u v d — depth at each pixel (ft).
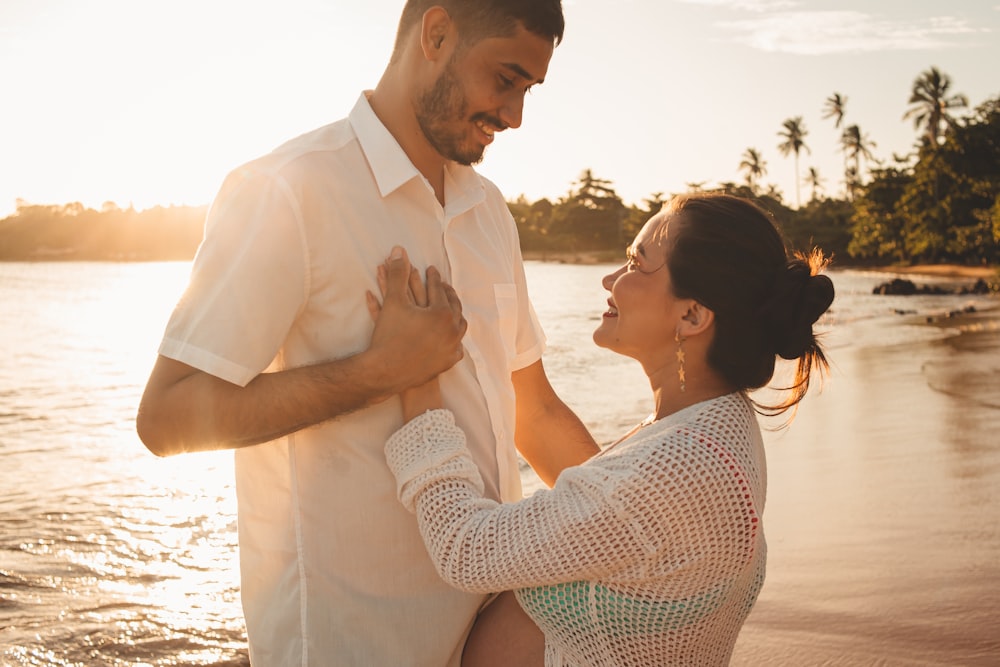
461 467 5.38
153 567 15.61
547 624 5.25
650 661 5.01
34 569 15.37
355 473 5.65
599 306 116.37
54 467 24.43
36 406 38.14
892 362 42.63
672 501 4.75
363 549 5.66
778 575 13.19
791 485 18.79
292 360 5.75
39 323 94.89
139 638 12.16
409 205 5.91
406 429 5.47
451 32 5.65
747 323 5.15
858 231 233.76
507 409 6.37
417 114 5.88
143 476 23.17
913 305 107.55
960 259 217.97
